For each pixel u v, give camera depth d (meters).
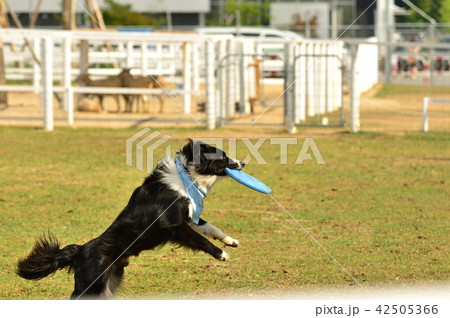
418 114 25.23
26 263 6.79
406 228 10.10
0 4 28.34
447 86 34.47
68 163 15.41
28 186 13.00
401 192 12.61
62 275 8.12
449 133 20.39
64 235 9.66
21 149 17.28
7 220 10.49
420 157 16.44
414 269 8.20
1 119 22.42
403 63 38.66
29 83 33.88
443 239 9.50
